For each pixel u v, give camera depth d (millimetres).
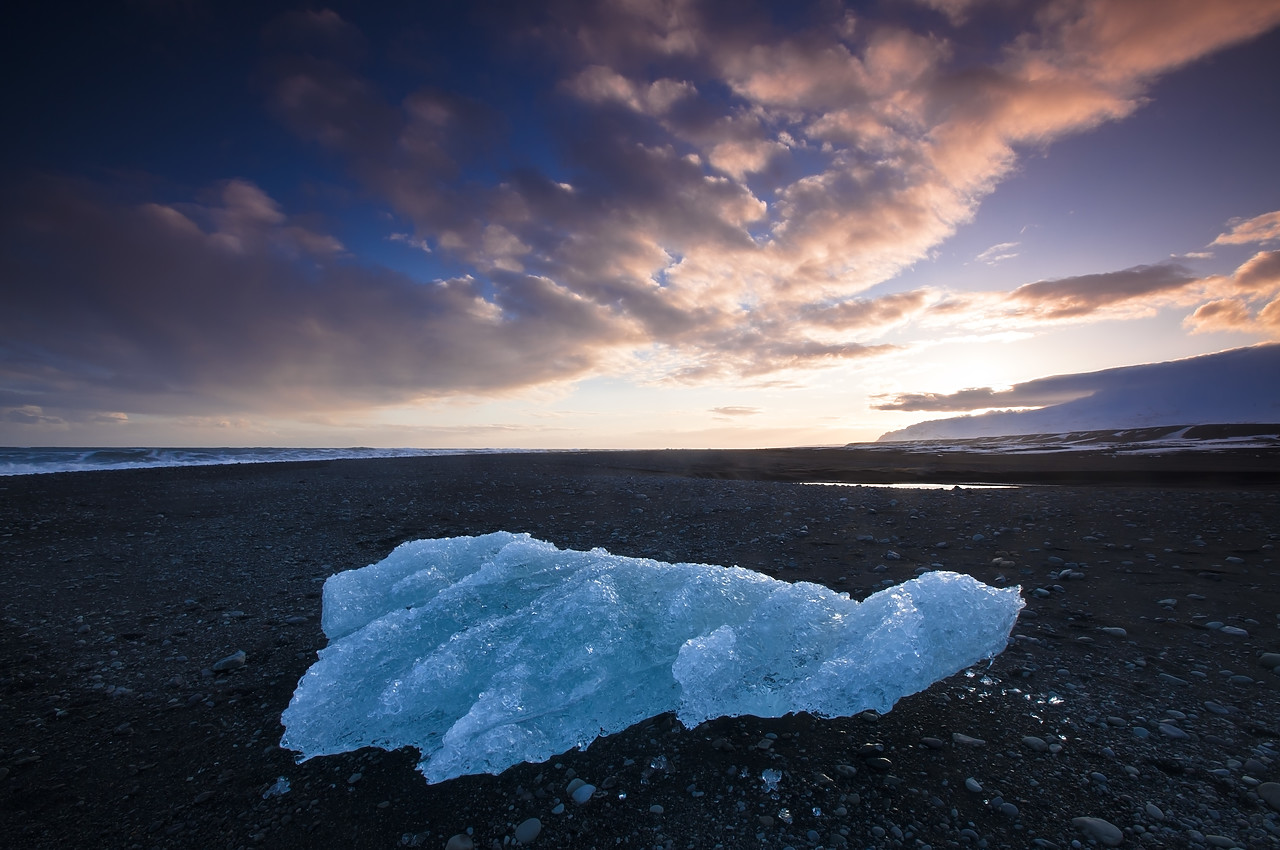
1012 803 1999
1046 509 7000
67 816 2113
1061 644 3234
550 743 2467
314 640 3637
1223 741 2299
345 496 9039
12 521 6875
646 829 1979
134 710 2854
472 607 3250
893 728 2486
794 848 1856
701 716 2584
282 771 2375
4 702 2916
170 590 4582
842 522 6734
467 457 17281
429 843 1957
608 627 2910
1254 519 5945
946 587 3111
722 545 5812
